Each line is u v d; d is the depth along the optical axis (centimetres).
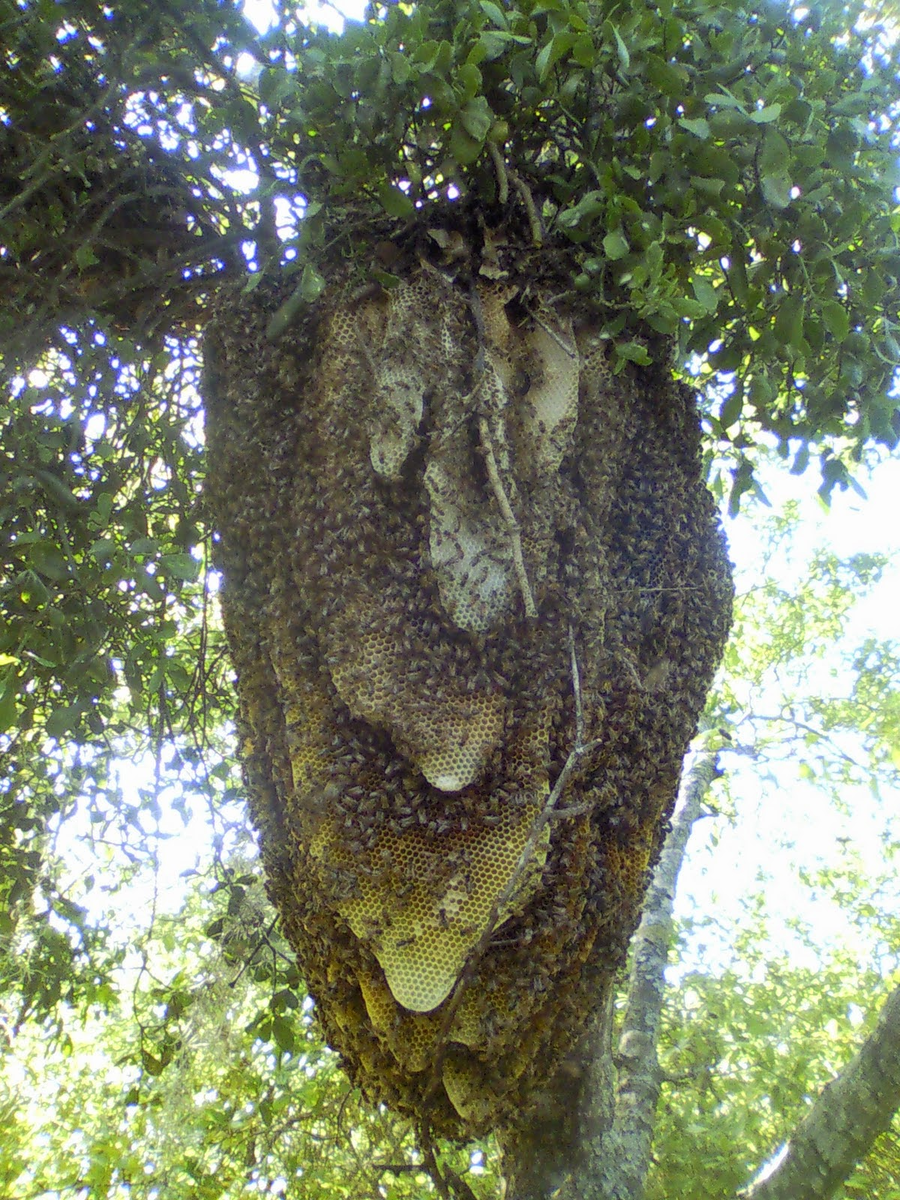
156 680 73
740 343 70
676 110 63
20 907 94
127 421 81
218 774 95
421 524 62
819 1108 86
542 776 60
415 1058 62
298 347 65
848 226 65
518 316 66
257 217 75
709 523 72
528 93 62
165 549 86
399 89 60
